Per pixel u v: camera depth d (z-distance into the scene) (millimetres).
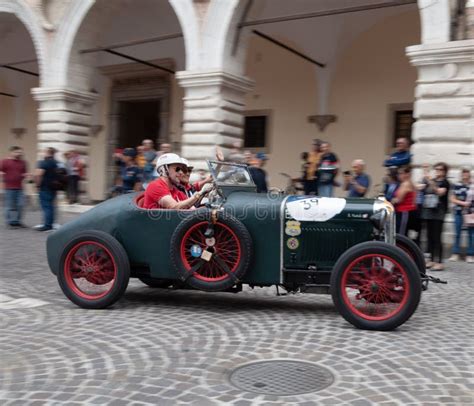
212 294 6902
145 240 6043
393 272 5176
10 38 23078
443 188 8977
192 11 14289
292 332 5105
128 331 5133
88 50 17359
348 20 16766
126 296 6699
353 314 5191
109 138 22734
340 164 17562
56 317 5645
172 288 6418
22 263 8836
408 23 16297
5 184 13453
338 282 5199
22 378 3953
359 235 5500
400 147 9945
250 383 3859
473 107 10320
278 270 5691
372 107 17047
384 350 4578
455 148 10469
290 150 18516
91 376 3980
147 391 3713
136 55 21422
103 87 22797
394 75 16641
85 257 6113
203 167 14195
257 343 4766
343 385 3820
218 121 14156
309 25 17234
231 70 14312
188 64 14453
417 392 3705
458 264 9656
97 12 17344
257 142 19297
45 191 12891
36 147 24969
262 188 10602
